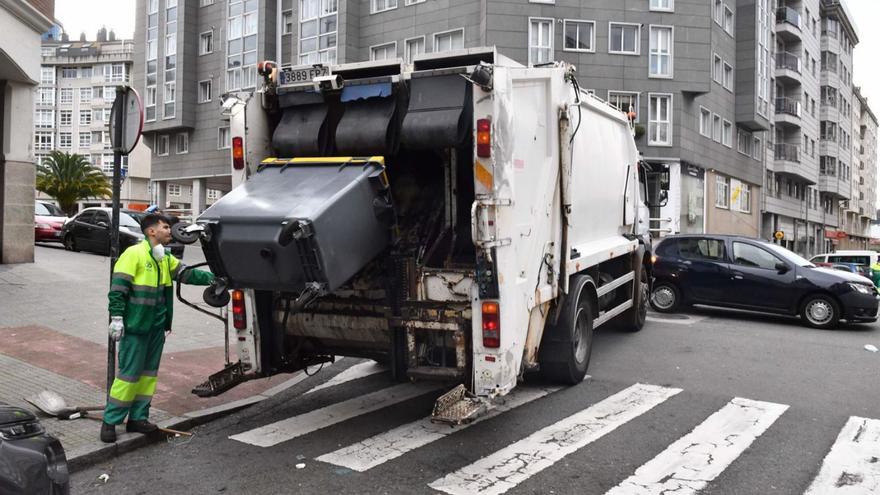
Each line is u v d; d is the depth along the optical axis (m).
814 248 60.03
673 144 30.58
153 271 5.33
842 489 4.55
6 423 3.15
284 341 6.12
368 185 5.21
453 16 30.27
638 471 4.83
